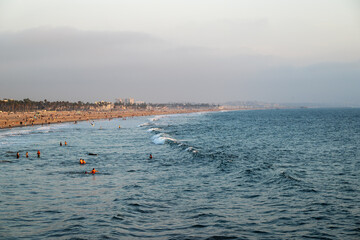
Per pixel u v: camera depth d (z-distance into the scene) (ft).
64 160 152.15
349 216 70.59
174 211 74.54
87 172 121.60
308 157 163.63
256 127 434.30
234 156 166.09
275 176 112.06
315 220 68.33
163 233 61.16
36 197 86.33
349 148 203.72
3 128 384.27
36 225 65.26
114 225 65.21
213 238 58.85
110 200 83.46
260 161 148.87
